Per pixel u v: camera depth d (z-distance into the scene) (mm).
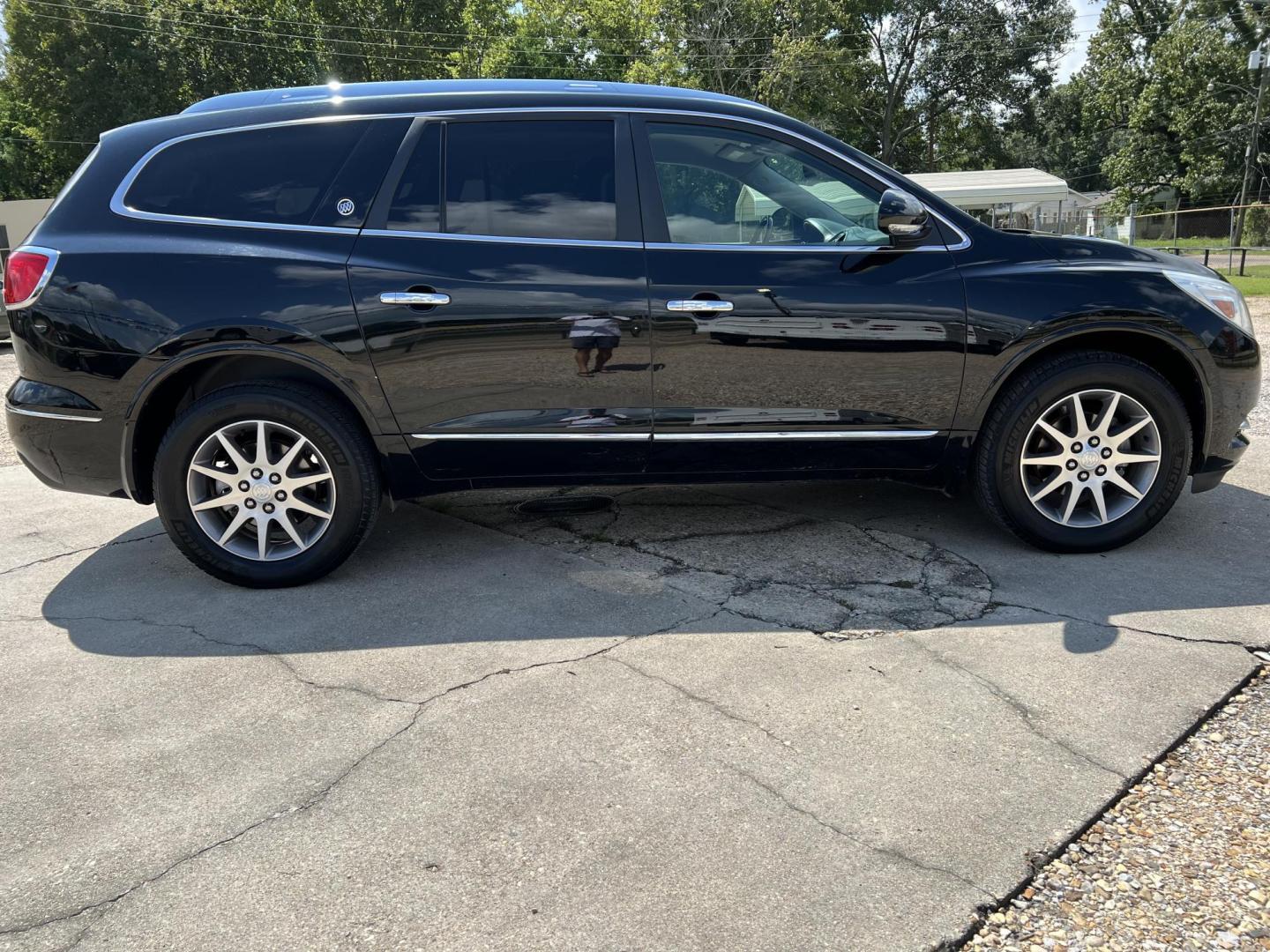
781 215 3518
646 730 2480
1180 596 3225
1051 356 3549
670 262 3408
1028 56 47938
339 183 3406
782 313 3402
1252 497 4355
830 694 2645
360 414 3445
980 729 2445
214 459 3477
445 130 3455
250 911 1856
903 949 1726
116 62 36719
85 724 2590
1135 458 3545
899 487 4641
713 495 4578
